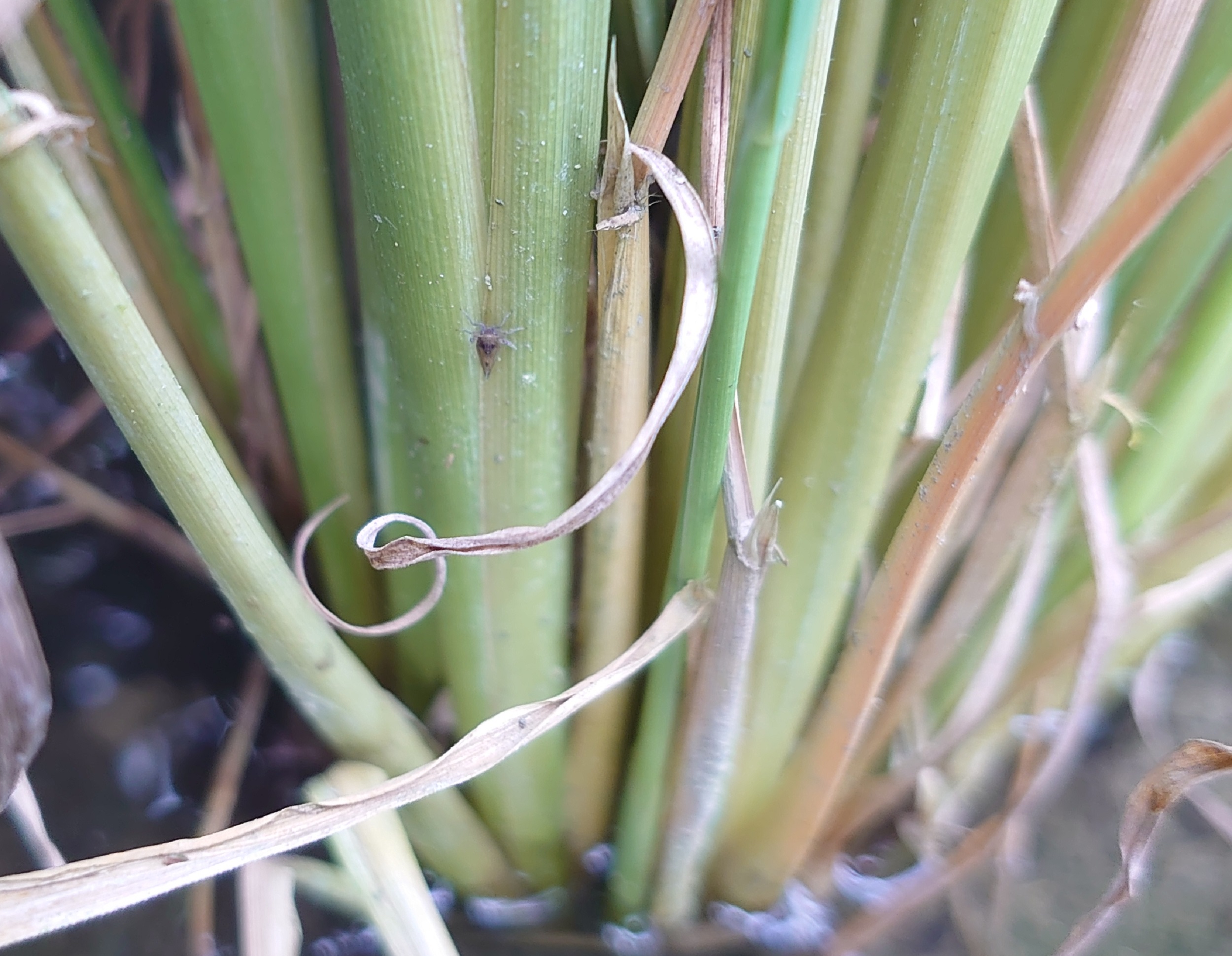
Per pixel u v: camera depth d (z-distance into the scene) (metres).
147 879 0.05
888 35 0.06
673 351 0.06
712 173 0.05
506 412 0.06
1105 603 0.06
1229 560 0.07
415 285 0.05
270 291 0.06
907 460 0.06
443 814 0.07
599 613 0.07
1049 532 0.07
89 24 0.07
